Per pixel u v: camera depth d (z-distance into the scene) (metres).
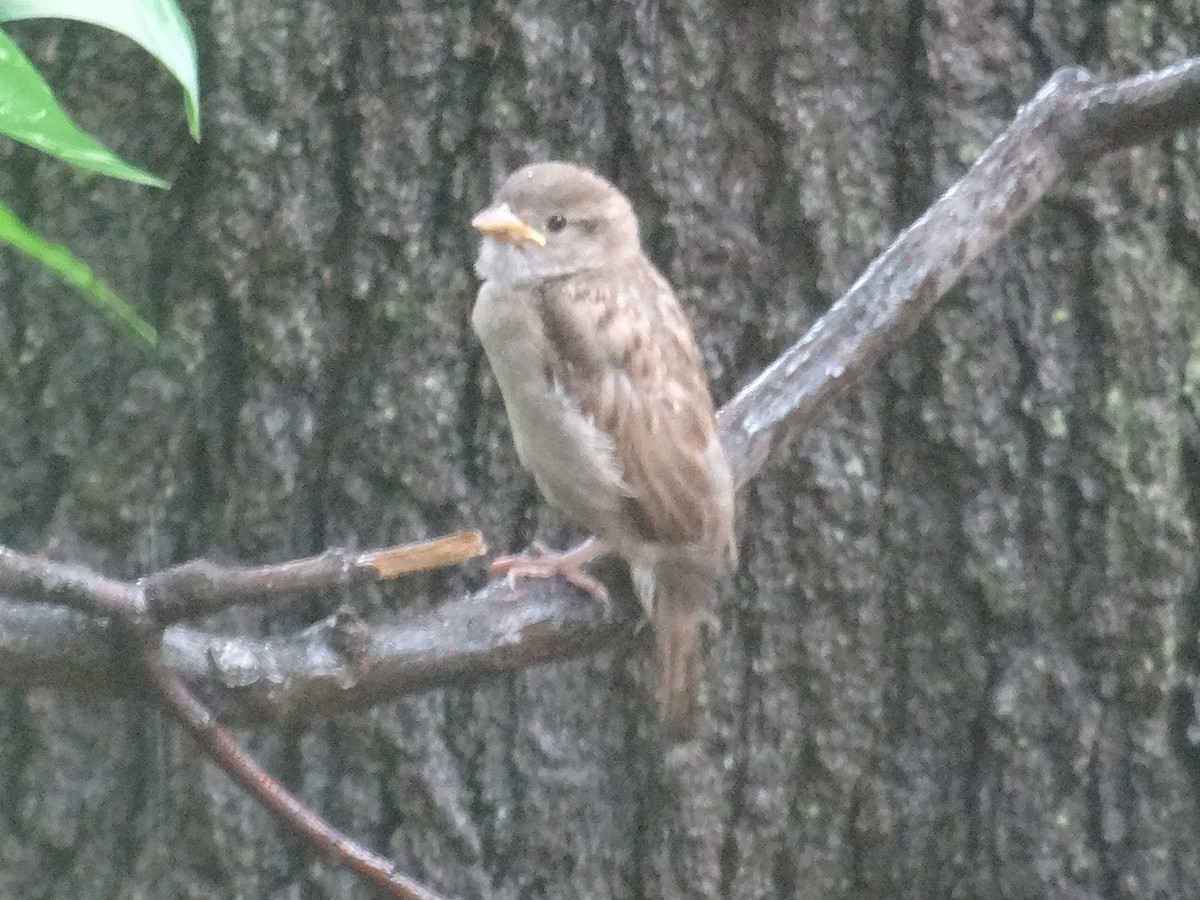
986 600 7.51
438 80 7.05
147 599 3.85
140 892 7.30
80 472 7.06
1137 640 7.57
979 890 7.64
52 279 6.98
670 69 7.19
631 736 7.50
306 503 7.22
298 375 7.11
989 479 7.49
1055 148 6.61
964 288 7.42
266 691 4.46
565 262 6.74
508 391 6.84
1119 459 7.49
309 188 7.03
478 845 7.42
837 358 6.69
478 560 7.25
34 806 7.25
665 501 6.45
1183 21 7.48
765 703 7.50
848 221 7.36
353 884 7.38
